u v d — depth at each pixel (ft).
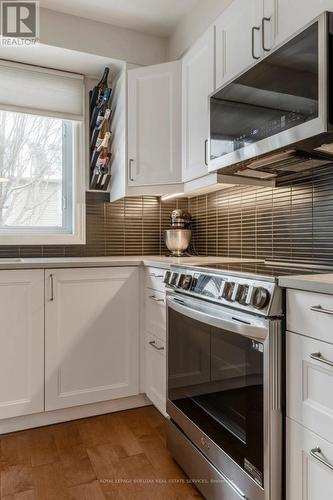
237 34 5.40
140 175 7.47
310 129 3.81
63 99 8.10
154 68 7.41
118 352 6.84
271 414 3.57
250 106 4.78
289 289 3.53
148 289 6.88
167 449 5.63
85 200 8.53
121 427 6.34
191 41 7.29
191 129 6.78
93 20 7.45
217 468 4.31
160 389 6.31
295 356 3.45
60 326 6.39
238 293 4.00
